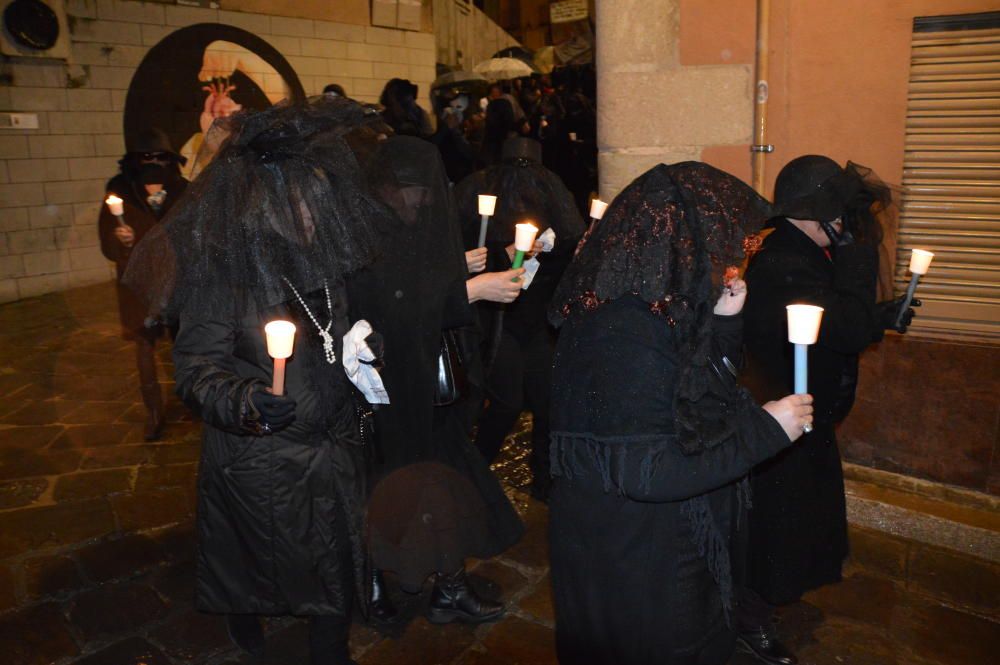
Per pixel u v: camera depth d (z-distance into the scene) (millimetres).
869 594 3312
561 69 13914
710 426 1699
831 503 2719
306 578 2361
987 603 3252
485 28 16688
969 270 3643
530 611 3225
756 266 2596
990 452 3717
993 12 3367
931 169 3617
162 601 3277
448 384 2836
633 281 1712
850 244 2545
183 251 2170
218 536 2383
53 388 5867
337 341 2355
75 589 3338
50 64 8781
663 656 1824
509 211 3795
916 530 3691
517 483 4320
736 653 2949
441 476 2889
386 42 12164
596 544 1842
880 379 3908
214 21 10062
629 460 1667
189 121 10016
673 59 3873
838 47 3633
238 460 2273
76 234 9242
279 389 1988
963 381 3717
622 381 1682
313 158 2234
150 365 4848
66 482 4312
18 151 8641
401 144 2752
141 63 9484
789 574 2656
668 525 1810
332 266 2221
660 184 1756
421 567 2891
